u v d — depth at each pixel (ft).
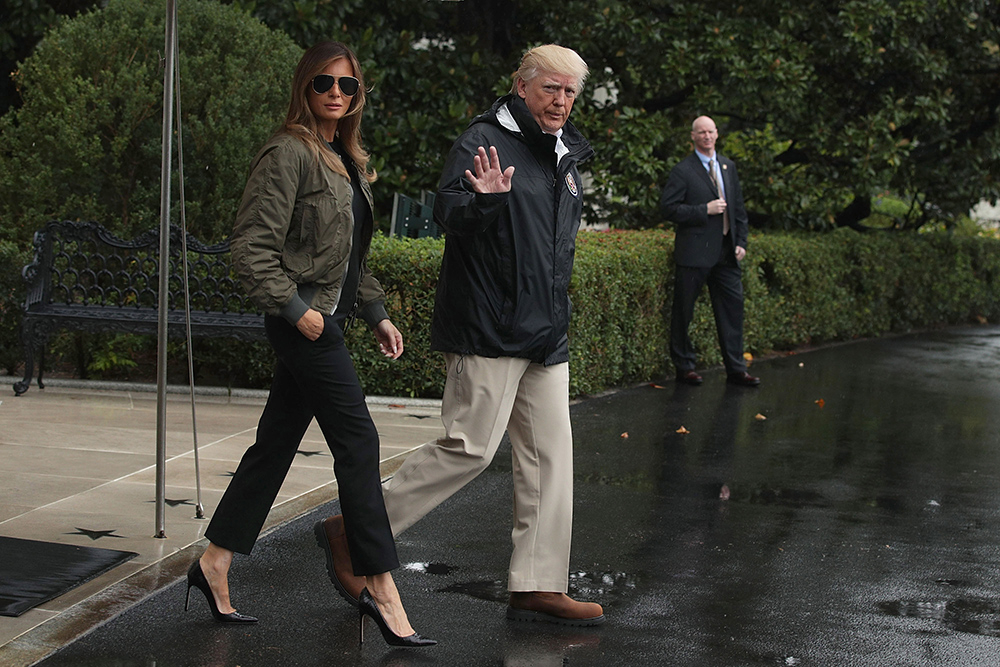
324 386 12.47
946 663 13.05
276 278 12.04
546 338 13.55
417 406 26.66
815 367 39.06
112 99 28.84
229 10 30.58
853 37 42.65
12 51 39.01
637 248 33.14
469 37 42.37
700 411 29.30
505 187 12.71
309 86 12.47
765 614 14.47
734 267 33.88
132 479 18.98
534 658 12.66
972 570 16.74
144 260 28.43
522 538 13.84
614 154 42.78
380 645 12.83
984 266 58.65
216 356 27.84
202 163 28.94
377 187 40.81
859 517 19.54
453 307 13.55
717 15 42.78
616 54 43.39
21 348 28.27
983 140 49.85
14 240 28.76
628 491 20.71
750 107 46.09
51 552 14.93
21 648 12.05
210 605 13.16
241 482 13.14
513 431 14.03
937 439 26.96
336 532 13.64
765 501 20.38
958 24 47.11
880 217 64.85
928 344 48.01
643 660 12.76
